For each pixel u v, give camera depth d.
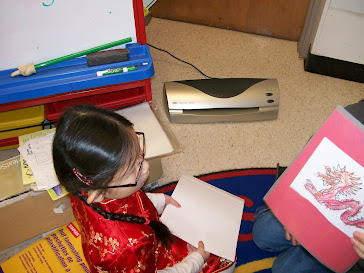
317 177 0.73
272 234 1.06
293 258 1.03
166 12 2.03
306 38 1.70
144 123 1.21
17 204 1.02
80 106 0.63
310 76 1.72
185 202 1.02
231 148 1.44
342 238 0.76
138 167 0.68
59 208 1.11
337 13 1.48
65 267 1.00
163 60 1.80
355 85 1.67
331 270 0.91
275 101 1.44
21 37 1.02
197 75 1.71
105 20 1.07
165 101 1.48
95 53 1.10
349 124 0.64
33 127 1.30
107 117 0.62
